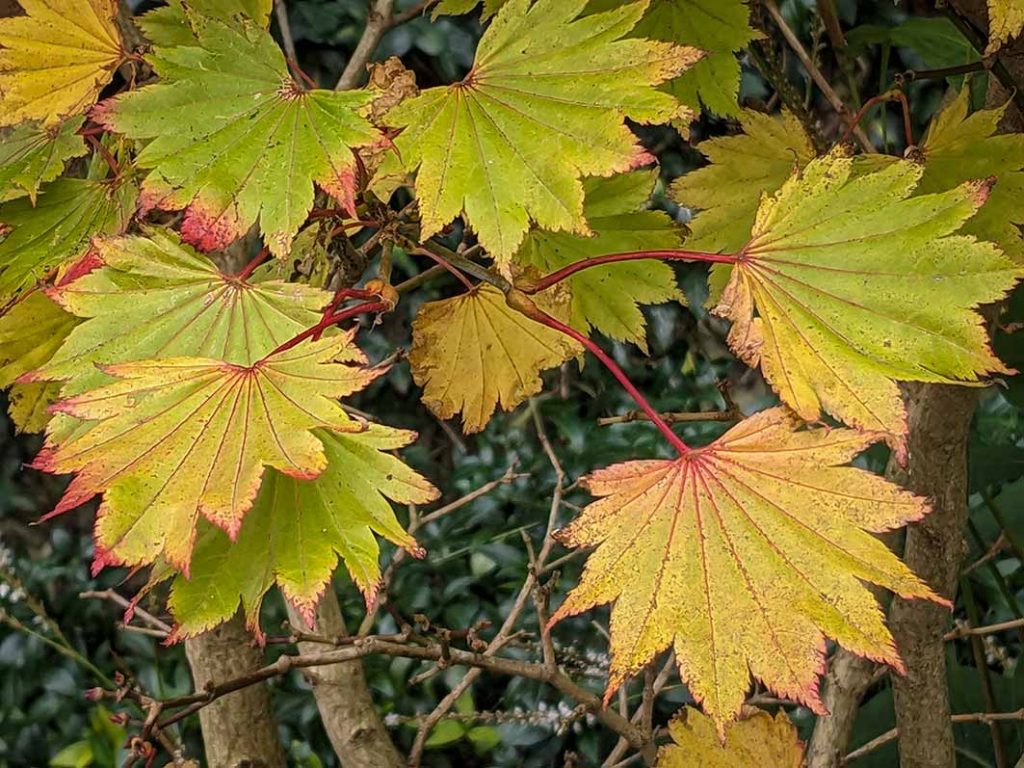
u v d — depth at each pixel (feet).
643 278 2.40
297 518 1.90
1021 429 5.38
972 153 2.30
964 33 2.45
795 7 5.47
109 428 1.85
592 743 5.40
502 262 1.94
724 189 2.39
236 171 1.94
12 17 2.15
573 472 5.95
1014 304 2.88
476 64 2.02
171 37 2.11
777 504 1.92
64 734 5.80
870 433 1.94
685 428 6.05
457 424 6.37
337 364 1.90
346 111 1.95
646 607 1.90
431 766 5.48
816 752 2.74
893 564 1.88
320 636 2.47
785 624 1.88
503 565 5.73
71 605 6.01
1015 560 5.08
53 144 2.14
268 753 2.89
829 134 5.61
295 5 6.06
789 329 1.99
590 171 1.94
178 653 5.88
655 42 1.97
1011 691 3.41
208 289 2.02
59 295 1.99
